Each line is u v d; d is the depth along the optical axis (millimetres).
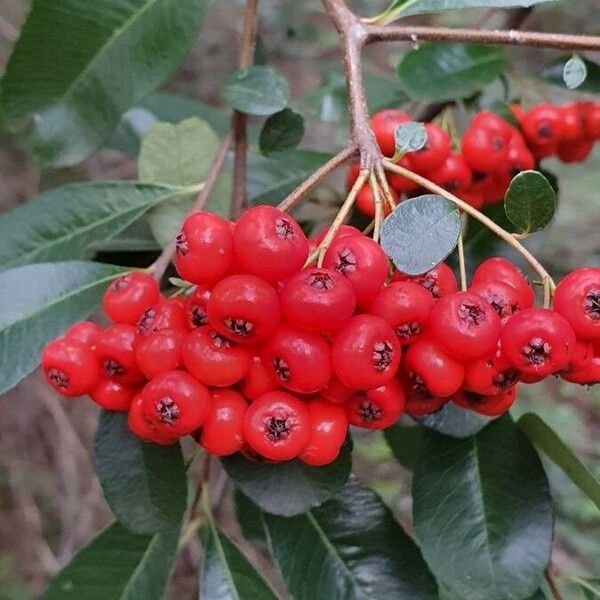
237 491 215
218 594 186
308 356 136
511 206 150
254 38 214
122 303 151
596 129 214
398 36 163
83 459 476
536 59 410
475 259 196
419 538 179
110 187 194
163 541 189
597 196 530
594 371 148
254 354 142
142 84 189
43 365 154
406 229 140
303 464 165
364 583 182
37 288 172
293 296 134
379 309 139
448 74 220
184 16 188
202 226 137
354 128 151
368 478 475
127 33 187
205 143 199
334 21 163
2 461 471
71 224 191
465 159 191
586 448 481
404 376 148
